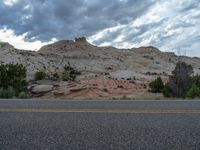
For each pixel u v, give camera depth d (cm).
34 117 582
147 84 13200
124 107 754
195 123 512
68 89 6544
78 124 506
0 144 372
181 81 4094
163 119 555
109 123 514
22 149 349
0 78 2998
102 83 11894
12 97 1500
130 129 462
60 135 422
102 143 376
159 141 385
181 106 779
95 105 809
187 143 375
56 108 730
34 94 6756
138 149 348
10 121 536
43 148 354
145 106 780
